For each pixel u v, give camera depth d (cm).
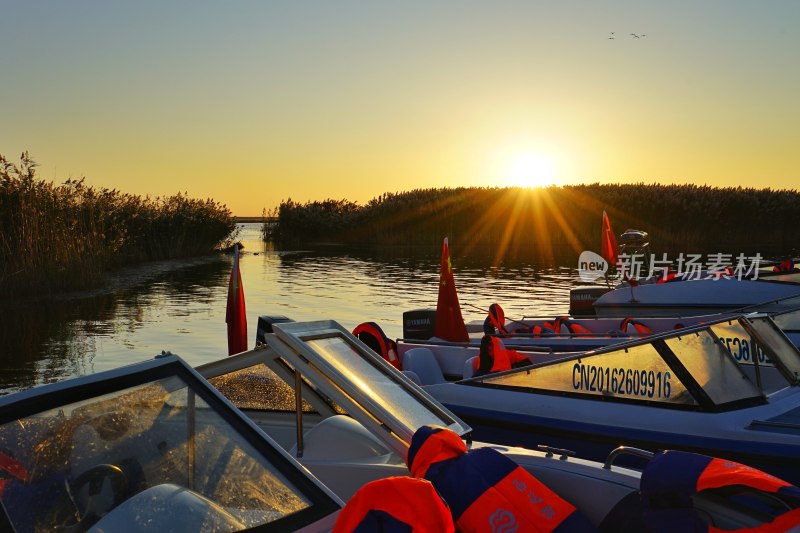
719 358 590
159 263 3186
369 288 2122
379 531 243
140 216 3331
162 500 242
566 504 347
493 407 666
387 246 4572
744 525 291
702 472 306
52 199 2148
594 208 4159
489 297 1878
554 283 2227
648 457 363
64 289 2023
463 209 4522
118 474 243
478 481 335
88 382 261
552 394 643
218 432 272
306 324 401
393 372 407
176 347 1173
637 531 347
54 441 239
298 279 2416
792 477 510
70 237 2141
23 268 1931
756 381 595
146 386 272
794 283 1307
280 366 505
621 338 919
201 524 239
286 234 4847
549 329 1088
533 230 4334
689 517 305
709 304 1348
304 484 270
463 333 992
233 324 758
